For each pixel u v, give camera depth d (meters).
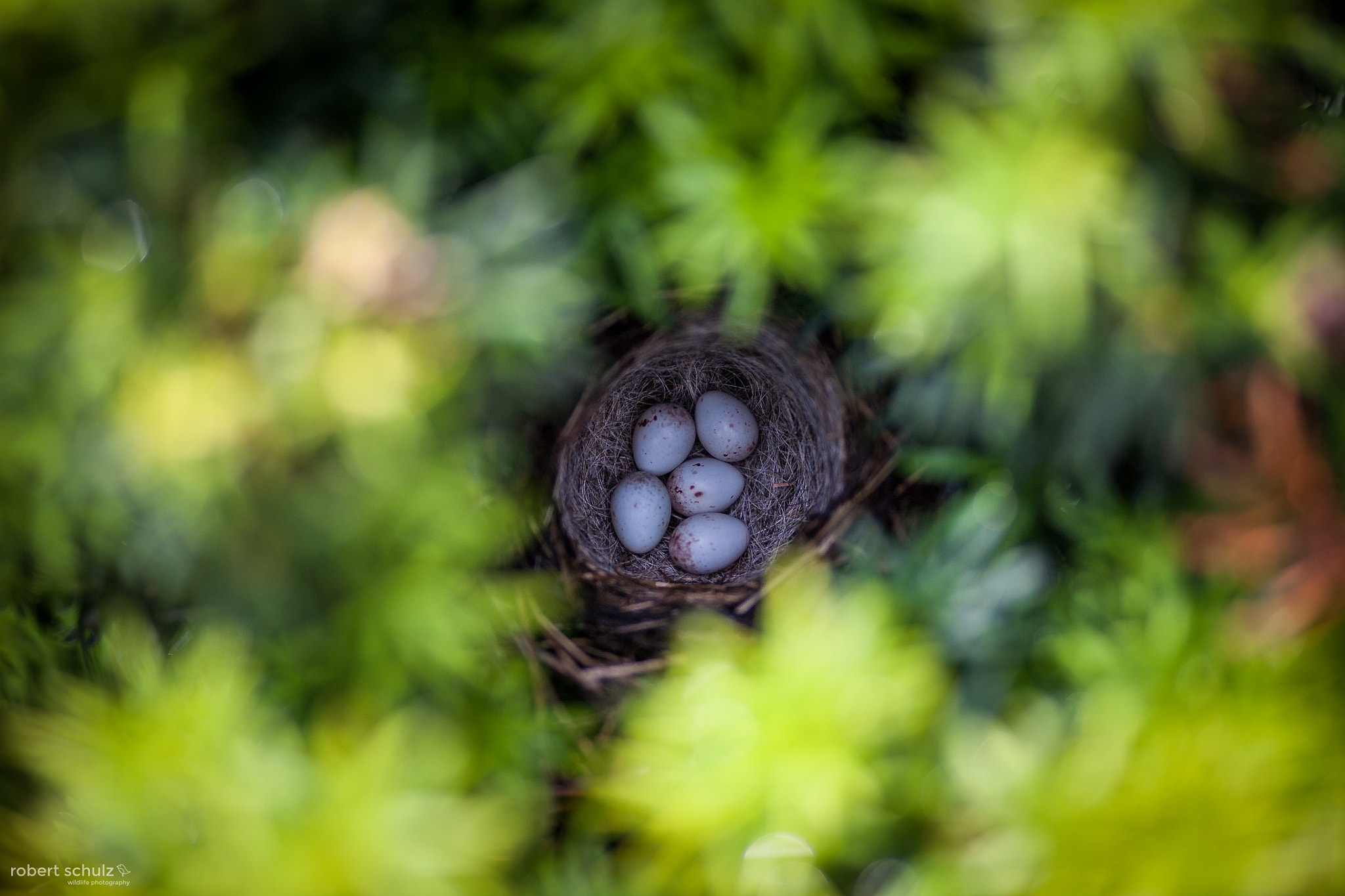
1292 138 0.26
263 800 0.26
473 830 0.27
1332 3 0.26
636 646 0.48
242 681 0.29
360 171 0.27
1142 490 0.32
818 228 0.30
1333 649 0.26
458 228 0.27
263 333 0.24
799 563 0.51
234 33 0.23
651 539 0.65
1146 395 0.26
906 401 0.33
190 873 0.25
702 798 0.27
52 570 0.29
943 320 0.27
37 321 0.25
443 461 0.29
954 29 0.25
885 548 0.41
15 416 0.25
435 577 0.29
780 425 0.67
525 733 0.34
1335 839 0.25
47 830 0.29
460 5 0.27
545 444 0.50
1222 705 0.26
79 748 0.27
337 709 0.30
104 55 0.22
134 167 0.24
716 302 0.49
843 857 0.29
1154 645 0.28
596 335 0.49
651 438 0.67
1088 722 0.28
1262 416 0.26
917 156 0.27
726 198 0.27
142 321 0.24
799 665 0.27
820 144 0.29
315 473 0.26
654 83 0.26
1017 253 0.23
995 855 0.26
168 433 0.24
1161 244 0.25
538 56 0.27
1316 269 0.25
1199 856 0.24
